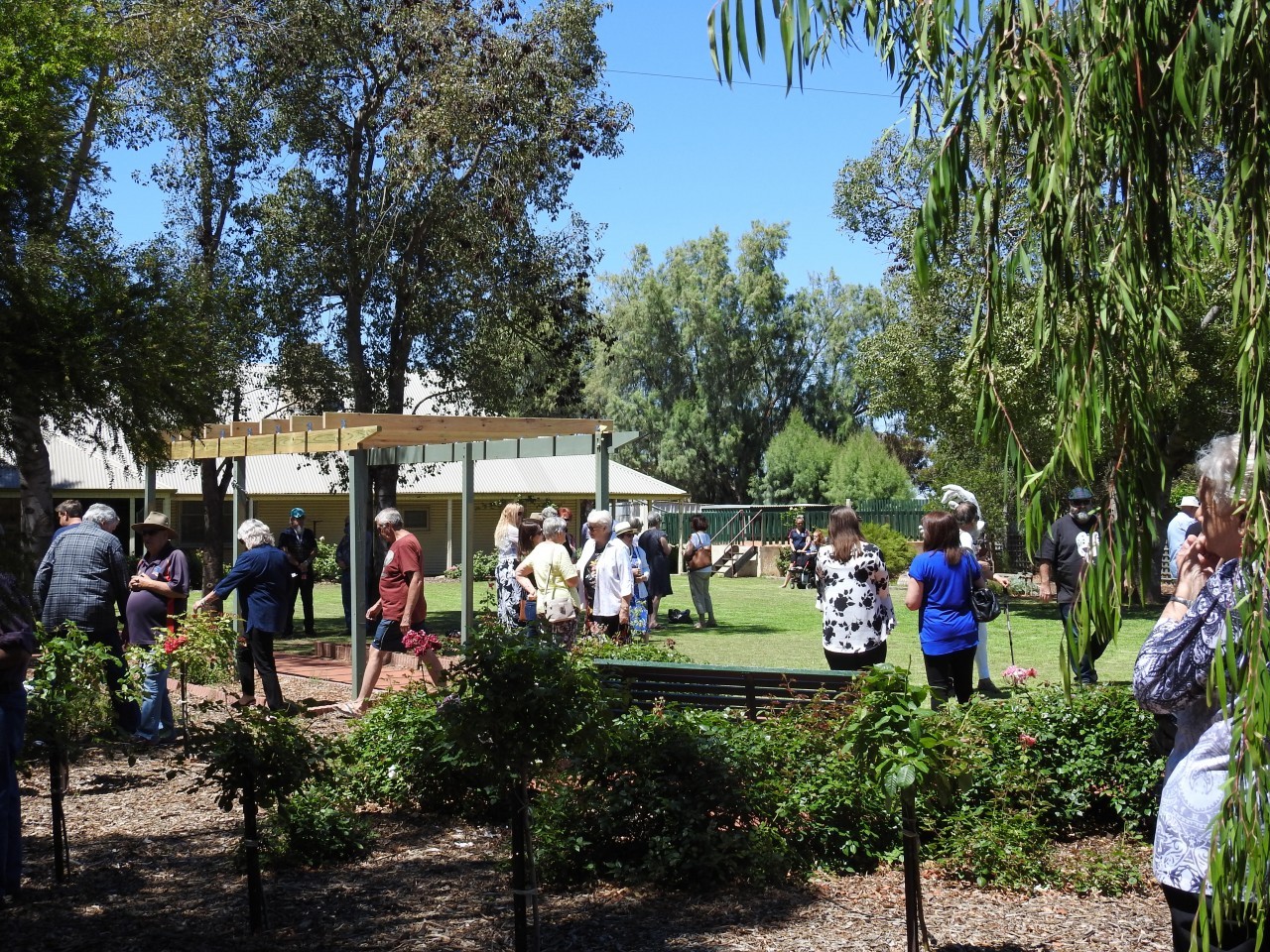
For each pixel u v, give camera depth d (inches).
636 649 308.5
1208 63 100.4
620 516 1475.1
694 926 181.8
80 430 213.9
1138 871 202.7
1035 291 107.9
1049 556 391.9
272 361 826.8
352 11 772.0
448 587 1311.5
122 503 1421.0
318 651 605.3
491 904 194.9
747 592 1175.0
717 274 2346.2
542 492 1582.2
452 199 788.6
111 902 197.8
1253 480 89.4
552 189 828.0
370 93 808.9
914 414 866.1
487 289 841.5
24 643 187.2
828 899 195.6
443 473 1542.8
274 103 793.6
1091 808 233.5
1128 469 105.3
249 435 561.0
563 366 903.7
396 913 190.9
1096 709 229.9
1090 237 104.3
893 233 798.5
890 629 295.0
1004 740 228.4
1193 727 101.3
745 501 2400.3
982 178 106.5
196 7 734.5
